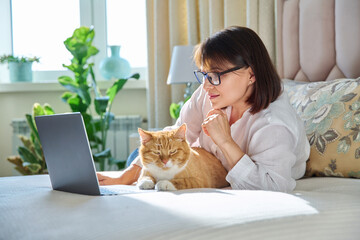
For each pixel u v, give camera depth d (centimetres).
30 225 87
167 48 334
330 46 208
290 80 218
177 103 328
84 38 317
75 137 109
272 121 129
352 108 149
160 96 333
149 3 338
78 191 115
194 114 168
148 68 342
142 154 133
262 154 128
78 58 314
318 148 150
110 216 86
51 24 378
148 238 75
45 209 96
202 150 152
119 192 115
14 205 102
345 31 196
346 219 91
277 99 138
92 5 378
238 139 142
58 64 381
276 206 92
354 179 137
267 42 263
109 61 358
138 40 382
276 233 82
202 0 307
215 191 112
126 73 362
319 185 134
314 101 165
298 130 137
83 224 83
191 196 100
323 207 94
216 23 298
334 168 145
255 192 107
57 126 112
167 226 79
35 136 307
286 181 126
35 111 306
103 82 364
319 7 211
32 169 306
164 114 335
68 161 113
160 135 132
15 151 356
